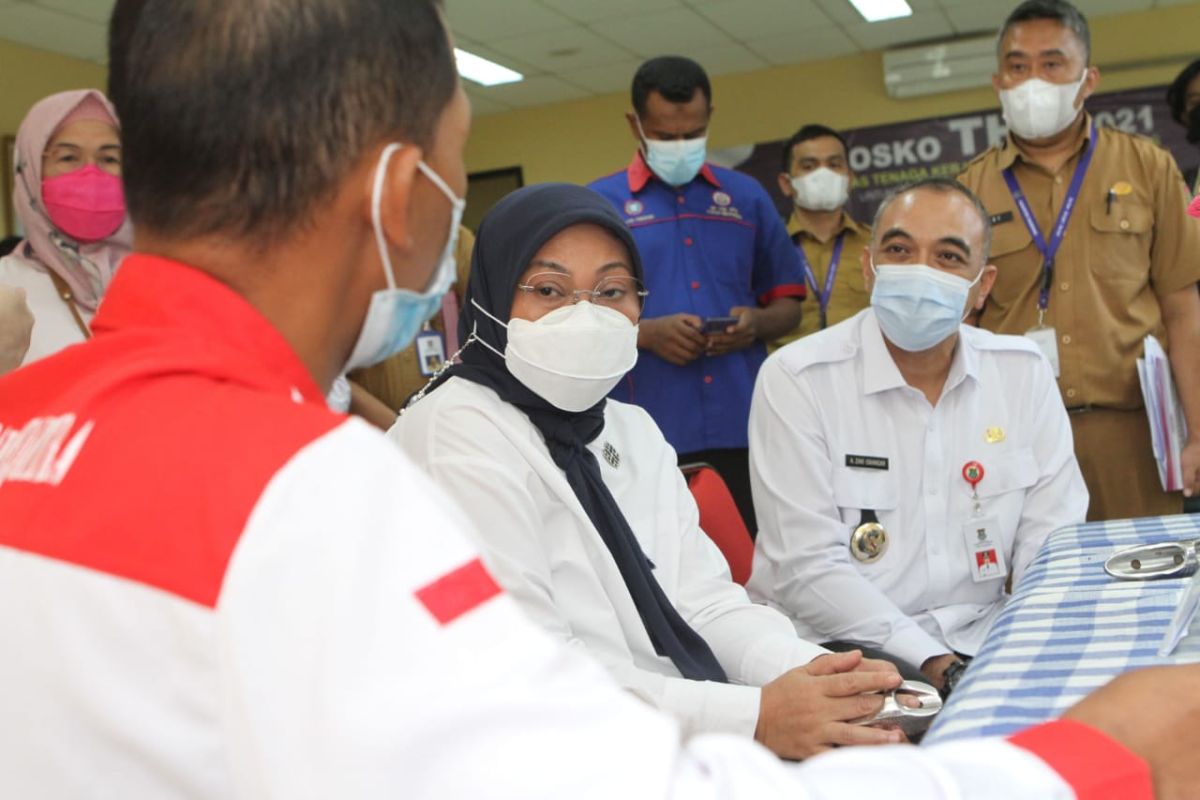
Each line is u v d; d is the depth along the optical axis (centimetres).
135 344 62
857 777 54
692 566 181
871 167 894
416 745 47
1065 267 296
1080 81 291
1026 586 143
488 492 154
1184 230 293
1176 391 300
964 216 212
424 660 49
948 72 843
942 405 217
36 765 53
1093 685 100
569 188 174
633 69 882
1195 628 114
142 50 62
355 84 62
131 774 52
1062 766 58
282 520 51
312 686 48
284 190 62
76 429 59
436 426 162
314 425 55
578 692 51
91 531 54
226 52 61
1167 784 61
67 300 238
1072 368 294
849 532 217
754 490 226
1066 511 219
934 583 213
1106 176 296
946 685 185
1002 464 216
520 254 167
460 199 70
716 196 339
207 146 62
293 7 61
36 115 234
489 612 52
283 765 47
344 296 67
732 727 146
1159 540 160
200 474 53
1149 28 816
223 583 50
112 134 237
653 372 323
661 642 164
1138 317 294
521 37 762
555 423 168
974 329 229
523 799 47
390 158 64
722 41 818
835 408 219
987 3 763
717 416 325
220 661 49
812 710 141
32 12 620
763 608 175
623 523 168
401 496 54
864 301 521
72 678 52
